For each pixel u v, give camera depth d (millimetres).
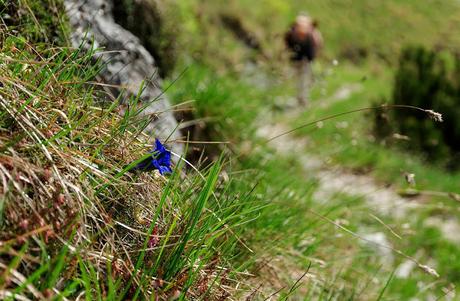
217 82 7418
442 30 37375
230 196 3939
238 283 3045
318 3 32469
